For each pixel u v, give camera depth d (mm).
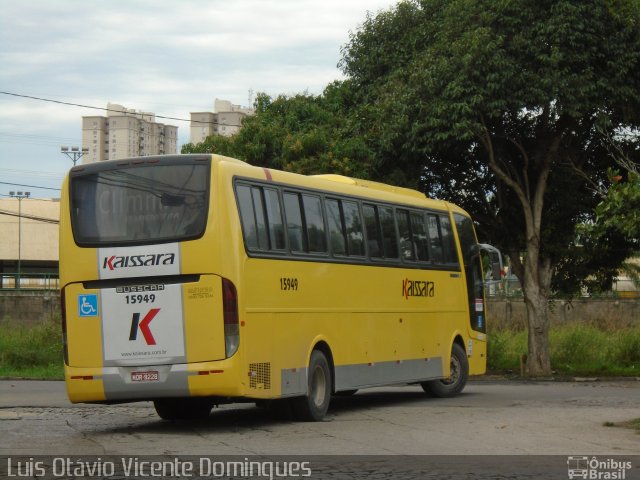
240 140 32125
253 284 15312
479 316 23688
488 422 16266
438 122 26844
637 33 26641
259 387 15250
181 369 14781
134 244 15141
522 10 26562
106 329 15219
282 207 16469
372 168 29672
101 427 16047
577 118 28453
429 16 31359
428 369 21094
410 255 20797
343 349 17875
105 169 15531
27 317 68062
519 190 29578
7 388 27125
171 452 12594
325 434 14664
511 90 26688
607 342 34125
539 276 31109
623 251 31750
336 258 17891
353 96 32906
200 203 14969
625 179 30297
